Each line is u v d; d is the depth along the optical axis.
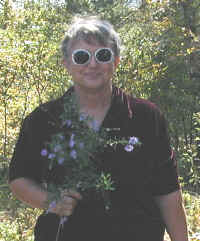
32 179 2.53
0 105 8.32
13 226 5.23
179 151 8.48
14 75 8.02
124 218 2.41
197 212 5.98
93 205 2.39
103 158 2.41
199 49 8.56
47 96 8.19
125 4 13.64
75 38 2.48
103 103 2.54
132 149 2.38
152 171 2.52
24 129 2.54
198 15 9.05
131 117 2.49
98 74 2.46
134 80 7.98
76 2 15.77
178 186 2.59
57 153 2.30
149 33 8.76
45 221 2.49
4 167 7.56
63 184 2.37
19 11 8.53
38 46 7.75
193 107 8.54
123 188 2.42
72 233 2.41
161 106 8.48
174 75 8.48
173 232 2.61
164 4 9.14
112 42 2.50
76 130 2.37
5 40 7.77
